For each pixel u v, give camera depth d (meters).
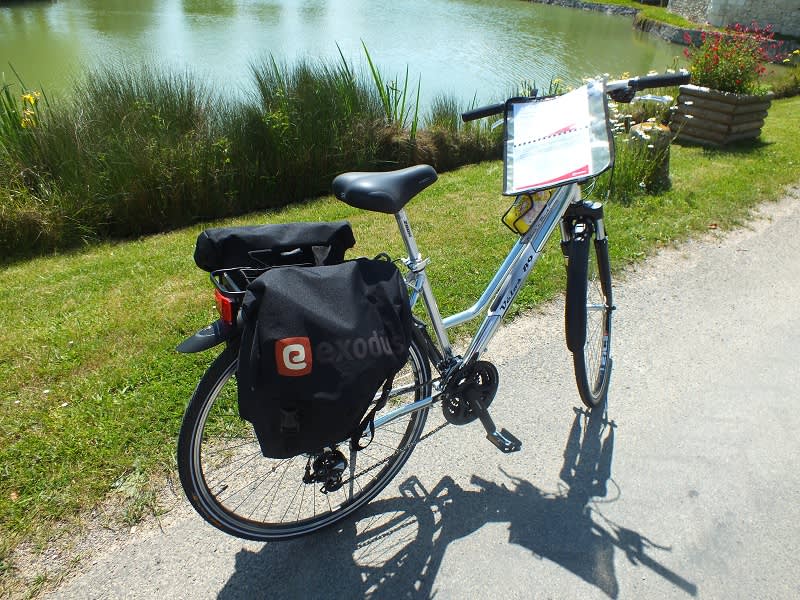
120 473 2.35
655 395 2.94
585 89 2.20
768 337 3.43
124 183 5.65
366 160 7.02
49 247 5.33
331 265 1.74
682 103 7.79
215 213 6.17
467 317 2.33
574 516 2.29
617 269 4.12
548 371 3.07
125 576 2.01
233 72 11.37
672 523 2.27
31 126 5.63
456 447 2.60
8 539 2.09
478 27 23.78
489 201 5.46
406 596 2.00
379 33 20.25
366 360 1.62
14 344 3.17
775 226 4.91
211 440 2.49
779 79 12.48
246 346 1.60
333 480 2.05
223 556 2.10
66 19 19.50
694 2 27.98
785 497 2.38
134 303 3.64
